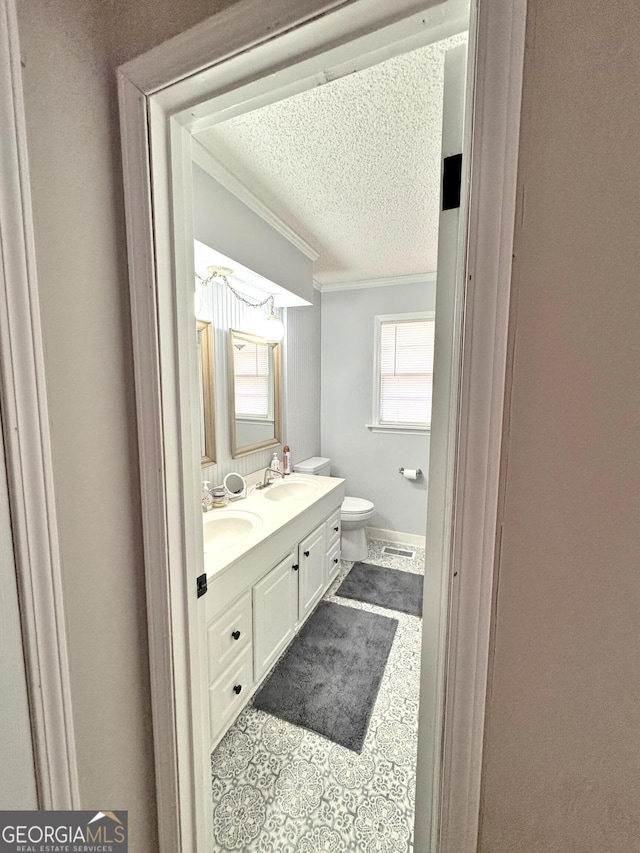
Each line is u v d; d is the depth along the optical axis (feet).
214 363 6.23
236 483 6.71
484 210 1.40
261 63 1.86
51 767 2.05
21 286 1.80
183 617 2.61
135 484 2.49
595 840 1.49
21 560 1.90
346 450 10.67
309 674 5.39
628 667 1.37
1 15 1.66
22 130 1.76
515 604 1.53
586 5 1.20
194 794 2.78
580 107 1.23
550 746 1.53
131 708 2.54
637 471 1.28
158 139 2.19
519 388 1.43
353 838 3.43
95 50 2.10
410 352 9.81
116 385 2.33
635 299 1.23
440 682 1.81
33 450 1.89
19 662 1.93
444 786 1.76
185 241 2.46
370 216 5.94
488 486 1.51
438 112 3.63
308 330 9.83
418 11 1.53
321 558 7.17
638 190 1.18
